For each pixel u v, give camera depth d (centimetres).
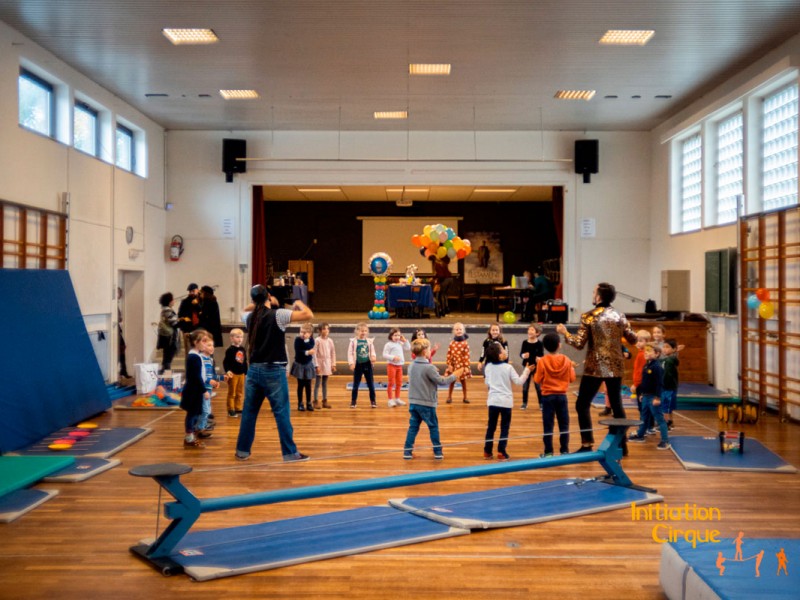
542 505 502
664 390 763
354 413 925
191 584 369
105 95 1141
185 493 404
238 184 1441
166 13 820
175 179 1439
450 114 1300
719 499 528
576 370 1370
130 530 454
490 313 2066
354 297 2219
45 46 930
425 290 1589
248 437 654
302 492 430
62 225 966
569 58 977
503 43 916
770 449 706
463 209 2217
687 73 1048
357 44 923
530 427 829
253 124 1387
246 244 1442
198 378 710
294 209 2220
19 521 473
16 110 864
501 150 1436
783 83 912
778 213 897
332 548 414
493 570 388
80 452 671
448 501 514
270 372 638
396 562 400
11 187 848
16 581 372
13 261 852
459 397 1070
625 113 1295
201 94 1170
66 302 905
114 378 1145
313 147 1439
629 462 647
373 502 521
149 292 1341
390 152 1437
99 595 354
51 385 798
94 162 1088
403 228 2217
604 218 1445
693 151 1256
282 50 948
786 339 890
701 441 735
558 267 2022
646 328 1161
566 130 1435
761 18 830
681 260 1277
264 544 423
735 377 1058
